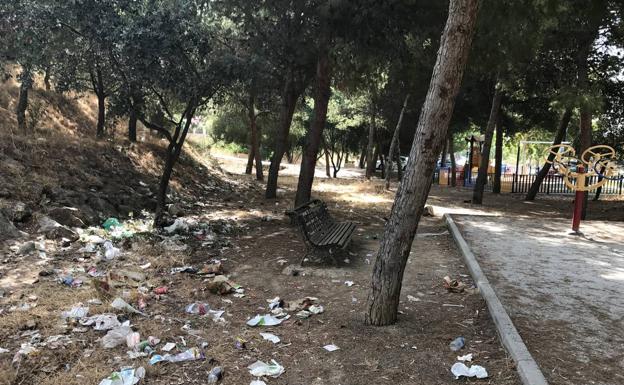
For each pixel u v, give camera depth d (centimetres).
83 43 991
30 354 385
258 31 1048
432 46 1115
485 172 1727
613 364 379
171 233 886
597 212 1688
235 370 380
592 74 1539
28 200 838
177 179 1470
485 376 367
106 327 442
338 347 423
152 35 801
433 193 2173
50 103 1555
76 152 1163
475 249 801
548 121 2177
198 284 602
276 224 1069
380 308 471
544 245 851
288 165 3703
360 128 3023
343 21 951
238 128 3297
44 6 839
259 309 520
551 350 403
